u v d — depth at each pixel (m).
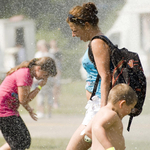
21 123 10.95
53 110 23.03
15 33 41.03
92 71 9.66
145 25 34.25
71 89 29.72
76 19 9.59
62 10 38.81
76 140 9.77
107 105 8.77
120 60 8.98
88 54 9.36
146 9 33.78
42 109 21.19
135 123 17.39
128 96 8.56
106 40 8.96
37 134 16.17
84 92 28.55
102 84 8.98
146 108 21.17
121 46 34.88
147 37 34.41
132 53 9.29
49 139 15.02
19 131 10.81
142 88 9.21
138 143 13.56
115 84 8.95
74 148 9.80
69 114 21.31
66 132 16.44
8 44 40.41
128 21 34.34
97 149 8.43
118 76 8.93
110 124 8.35
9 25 40.88
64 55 37.53
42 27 41.06
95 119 8.46
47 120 20.00
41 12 40.66
